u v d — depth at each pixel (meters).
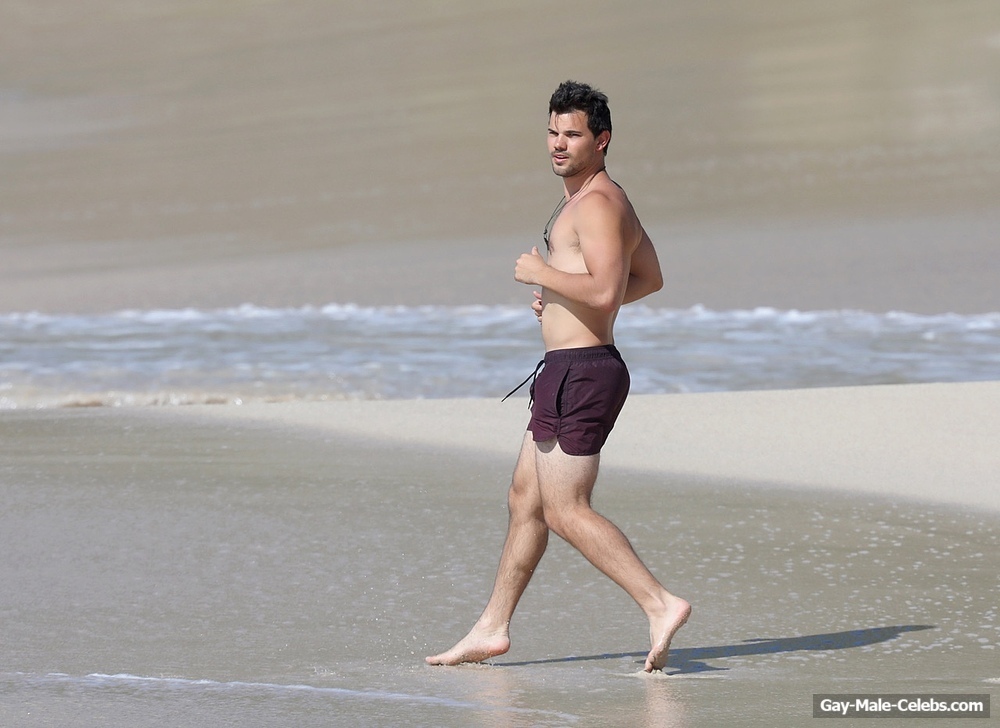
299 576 21.33
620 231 16.75
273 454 31.33
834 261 65.81
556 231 17.31
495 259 70.25
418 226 81.75
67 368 46.38
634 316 55.12
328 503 26.31
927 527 24.75
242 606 19.69
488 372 45.16
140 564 21.98
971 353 47.38
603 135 17.31
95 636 18.12
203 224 87.06
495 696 15.14
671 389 42.12
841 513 25.78
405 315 56.91
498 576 17.45
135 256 77.25
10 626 18.55
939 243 68.69
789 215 78.81
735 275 63.56
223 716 14.26
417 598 20.22
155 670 16.47
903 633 18.48
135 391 42.78
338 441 32.97
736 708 14.53
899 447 31.66
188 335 53.16
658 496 27.23
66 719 14.17
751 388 42.19
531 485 17.42
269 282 66.69
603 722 14.02
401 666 16.91
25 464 30.12
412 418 35.84
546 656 17.62
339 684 15.74
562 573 21.77
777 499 26.95
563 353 16.97
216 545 23.19
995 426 33.47
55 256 78.62
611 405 16.97
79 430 34.53
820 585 21.00
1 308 61.88
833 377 43.75
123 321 57.09
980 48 127.50
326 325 54.84
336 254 74.38
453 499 26.70
